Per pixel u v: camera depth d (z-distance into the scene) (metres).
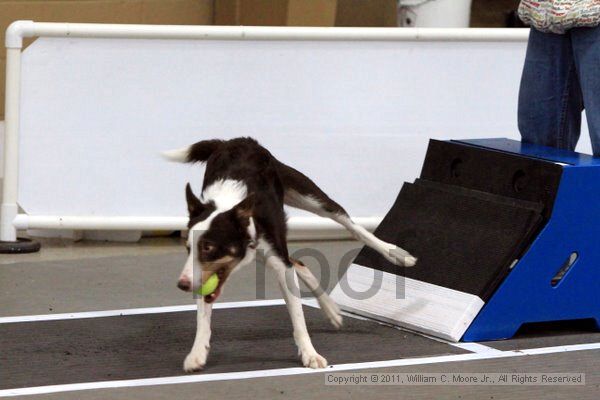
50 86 12.02
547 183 9.46
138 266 11.80
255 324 9.84
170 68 12.22
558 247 9.51
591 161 9.73
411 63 12.72
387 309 9.91
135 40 12.07
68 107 12.10
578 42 10.16
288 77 12.48
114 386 8.03
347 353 9.01
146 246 12.79
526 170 9.68
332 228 12.73
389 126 12.80
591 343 9.49
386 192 12.91
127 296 10.62
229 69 12.34
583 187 9.50
